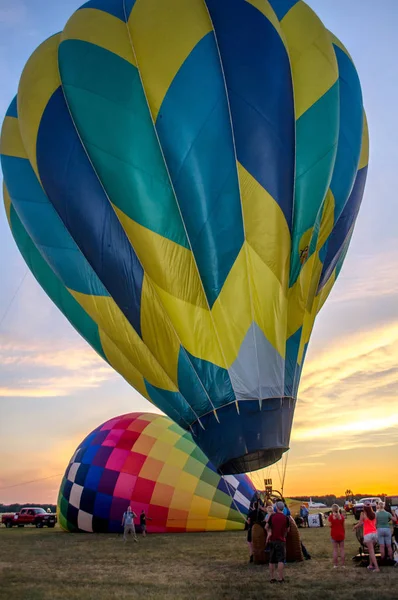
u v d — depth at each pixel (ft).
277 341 39.34
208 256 39.50
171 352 40.50
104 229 42.37
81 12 48.83
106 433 75.41
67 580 34.71
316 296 45.73
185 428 42.01
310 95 43.37
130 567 39.91
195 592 29.99
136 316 41.86
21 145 50.44
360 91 50.24
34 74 48.47
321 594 28.25
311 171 42.06
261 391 38.55
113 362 47.42
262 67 41.86
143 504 67.41
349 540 55.98
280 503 33.65
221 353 39.06
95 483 70.85
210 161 40.04
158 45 42.57
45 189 45.96
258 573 35.53
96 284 45.55
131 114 41.81
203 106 40.68
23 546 56.65
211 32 42.83
